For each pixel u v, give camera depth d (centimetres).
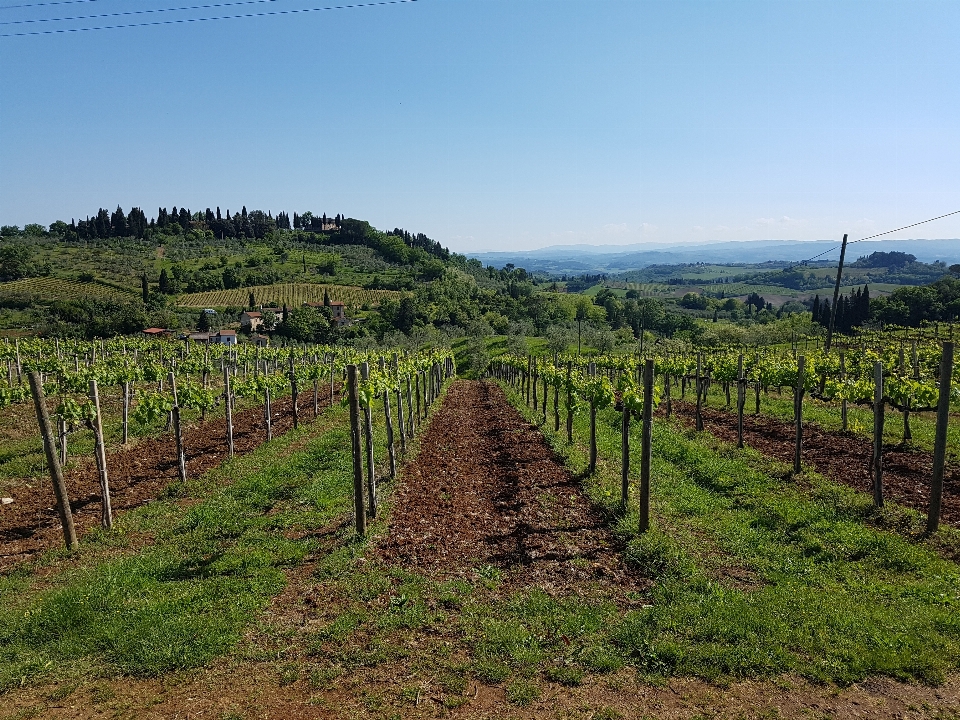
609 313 11888
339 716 579
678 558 907
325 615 768
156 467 1627
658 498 1231
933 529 977
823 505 1136
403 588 836
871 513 1075
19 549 1048
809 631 704
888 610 748
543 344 7931
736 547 971
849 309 8344
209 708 593
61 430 1591
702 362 2884
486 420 2594
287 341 8731
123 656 673
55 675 647
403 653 677
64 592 816
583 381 1867
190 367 3097
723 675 634
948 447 1537
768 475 1373
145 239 18875
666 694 609
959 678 620
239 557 951
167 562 938
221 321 10256
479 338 8206
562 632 723
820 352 3120
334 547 991
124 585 844
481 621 748
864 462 1486
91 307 9269
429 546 1016
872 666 639
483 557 969
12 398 1966
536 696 606
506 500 1287
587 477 1419
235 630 722
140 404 1412
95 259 15100
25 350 3666
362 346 8131
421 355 3253
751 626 716
